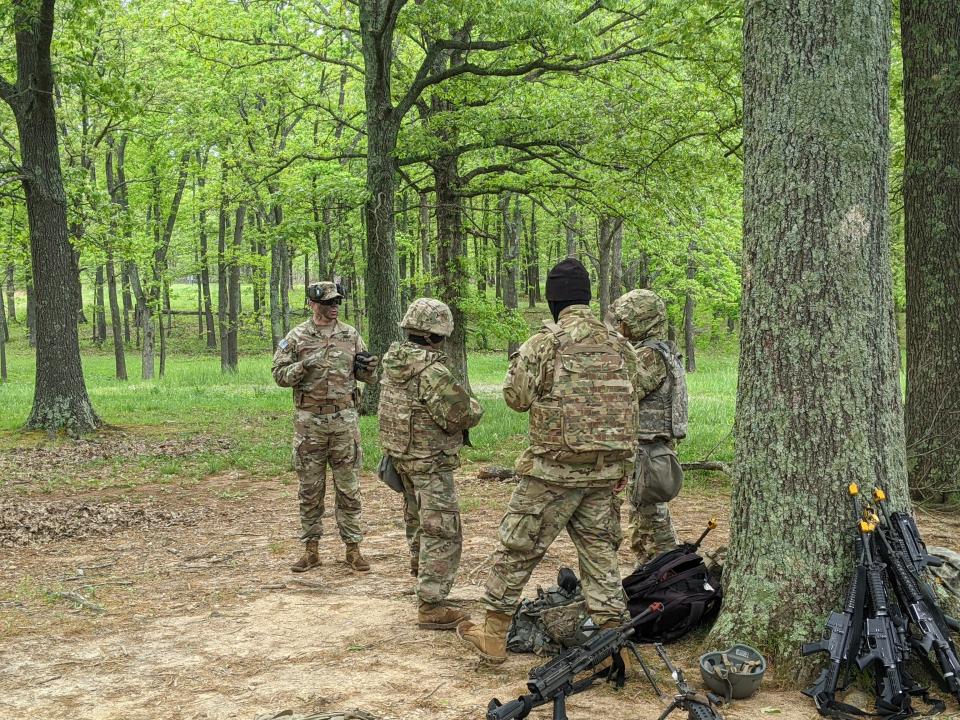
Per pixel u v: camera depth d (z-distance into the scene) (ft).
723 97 40.19
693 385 77.92
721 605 14.23
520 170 55.42
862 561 12.23
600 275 78.48
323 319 20.15
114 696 12.94
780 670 12.69
